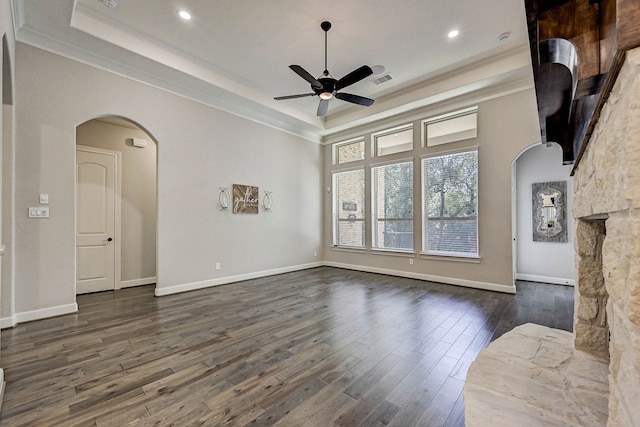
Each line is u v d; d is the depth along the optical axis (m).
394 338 2.66
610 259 0.82
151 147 5.13
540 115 1.51
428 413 1.65
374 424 1.56
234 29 3.40
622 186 0.69
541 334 2.03
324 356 2.32
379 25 3.34
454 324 3.00
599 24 0.78
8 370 2.10
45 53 3.22
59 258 3.28
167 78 4.14
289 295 4.18
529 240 5.10
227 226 4.99
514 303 3.72
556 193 4.84
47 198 3.21
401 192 5.58
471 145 4.64
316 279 5.29
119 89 3.77
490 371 1.54
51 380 1.98
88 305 3.70
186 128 4.46
